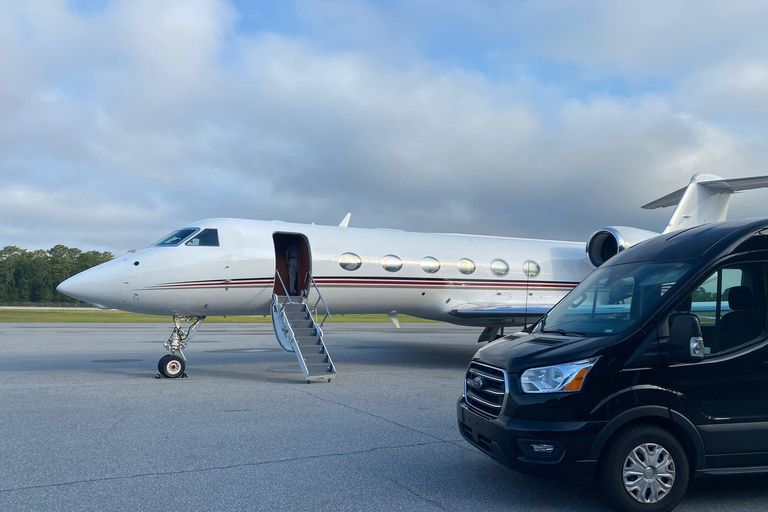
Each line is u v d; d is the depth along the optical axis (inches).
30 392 386.6
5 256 3804.1
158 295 475.5
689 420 177.6
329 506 181.2
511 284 649.0
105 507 177.2
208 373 493.4
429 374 499.2
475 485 203.3
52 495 187.3
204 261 490.6
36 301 3705.7
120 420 300.0
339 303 562.9
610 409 174.2
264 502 183.6
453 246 630.5
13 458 229.6
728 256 190.7
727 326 187.5
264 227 533.6
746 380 182.1
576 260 695.1
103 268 471.8
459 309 597.6
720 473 180.1
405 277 583.8
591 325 204.4
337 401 360.2
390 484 203.0
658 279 197.3
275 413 321.1
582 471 174.1
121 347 736.3
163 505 179.6
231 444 253.3
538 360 184.2
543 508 182.7
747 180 578.2
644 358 178.5
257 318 1707.7
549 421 176.9
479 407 204.4
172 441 257.8
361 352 708.7
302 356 451.8
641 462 176.1
